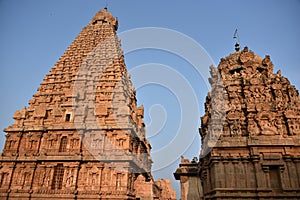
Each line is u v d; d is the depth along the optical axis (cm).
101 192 4506
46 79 6153
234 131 3634
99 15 7869
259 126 3619
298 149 3412
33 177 4809
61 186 4688
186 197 4941
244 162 3403
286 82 4047
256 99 3903
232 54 4791
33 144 5106
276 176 3353
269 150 3428
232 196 3222
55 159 4784
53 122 5241
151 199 6506
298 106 3772
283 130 3606
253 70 4306
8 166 4925
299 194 3175
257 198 3203
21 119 5400
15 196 4631
